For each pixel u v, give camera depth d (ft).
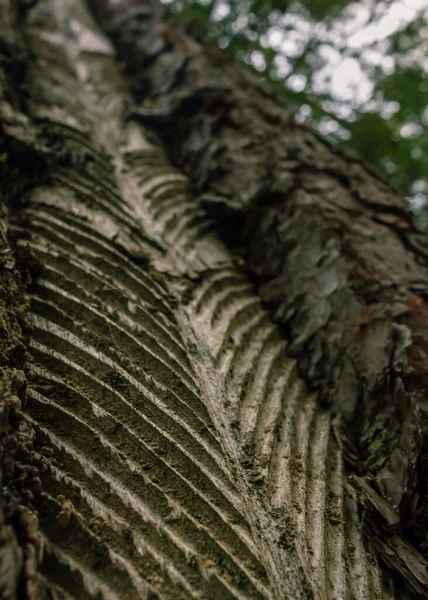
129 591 3.47
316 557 4.21
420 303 6.57
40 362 4.92
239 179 8.93
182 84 11.16
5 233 5.83
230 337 6.31
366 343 6.40
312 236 7.73
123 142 9.59
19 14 12.10
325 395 6.39
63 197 7.28
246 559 3.94
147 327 5.89
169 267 7.00
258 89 11.45
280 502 4.50
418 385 5.73
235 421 5.16
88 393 4.83
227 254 8.09
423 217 16.76
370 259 7.23
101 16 14.71
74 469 4.13
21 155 7.41
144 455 4.46
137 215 7.69
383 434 5.73
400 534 5.01
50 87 9.80
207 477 4.48
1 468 3.58
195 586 3.64
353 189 8.62
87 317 5.62
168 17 14.10
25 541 3.30
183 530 4.00
